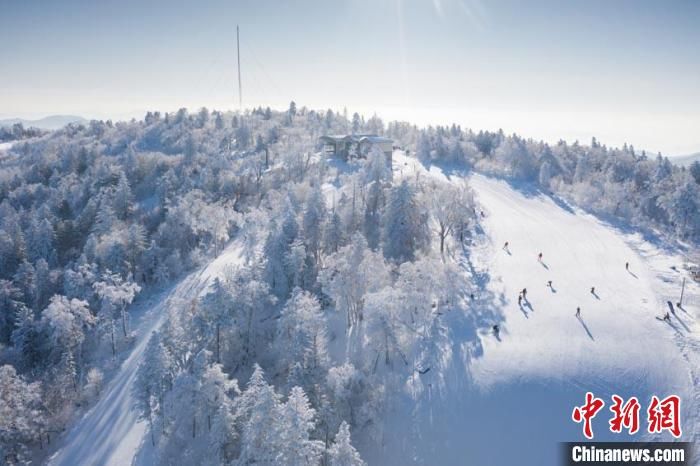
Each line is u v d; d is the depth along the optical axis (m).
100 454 44.94
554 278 67.19
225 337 52.84
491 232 86.44
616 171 149.62
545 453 39.75
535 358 48.12
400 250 66.62
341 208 84.25
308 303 48.00
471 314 57.12
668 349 49.72
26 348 61.88
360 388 44.41
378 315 47.69
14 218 96.44
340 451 33.25
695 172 139.25
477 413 43.41
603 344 50.25
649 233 92.75
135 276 81.62
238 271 61.75
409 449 41.59
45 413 50.75
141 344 63.06
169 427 43.97
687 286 66.19
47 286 75.12
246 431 34.62
